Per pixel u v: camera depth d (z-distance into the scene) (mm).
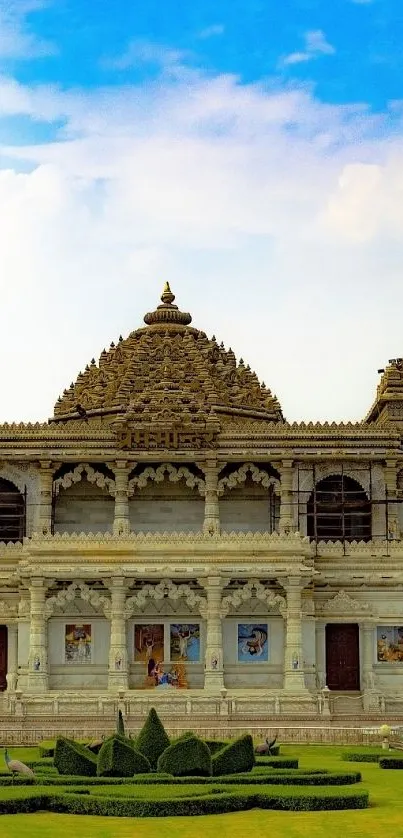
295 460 118812
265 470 119875
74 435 118062
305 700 96062
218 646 102312
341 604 107750
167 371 125750
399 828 49344
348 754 74875
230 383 129000
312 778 60688
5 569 111125
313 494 118625
